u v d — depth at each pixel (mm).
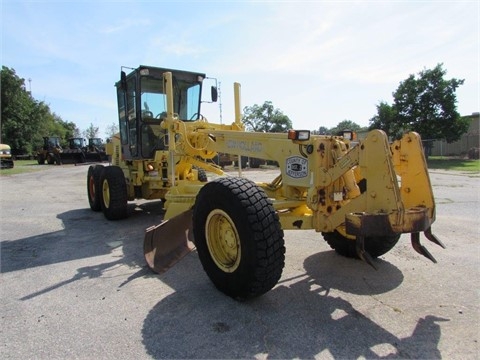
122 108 7516
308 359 2406
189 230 4828
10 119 51219
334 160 3410
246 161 22062
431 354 2441
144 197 7363
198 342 2627
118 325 2896
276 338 2658
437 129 27422
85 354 2514
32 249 5078
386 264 4164
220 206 3277
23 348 2602
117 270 4172
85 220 7020
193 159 5863
